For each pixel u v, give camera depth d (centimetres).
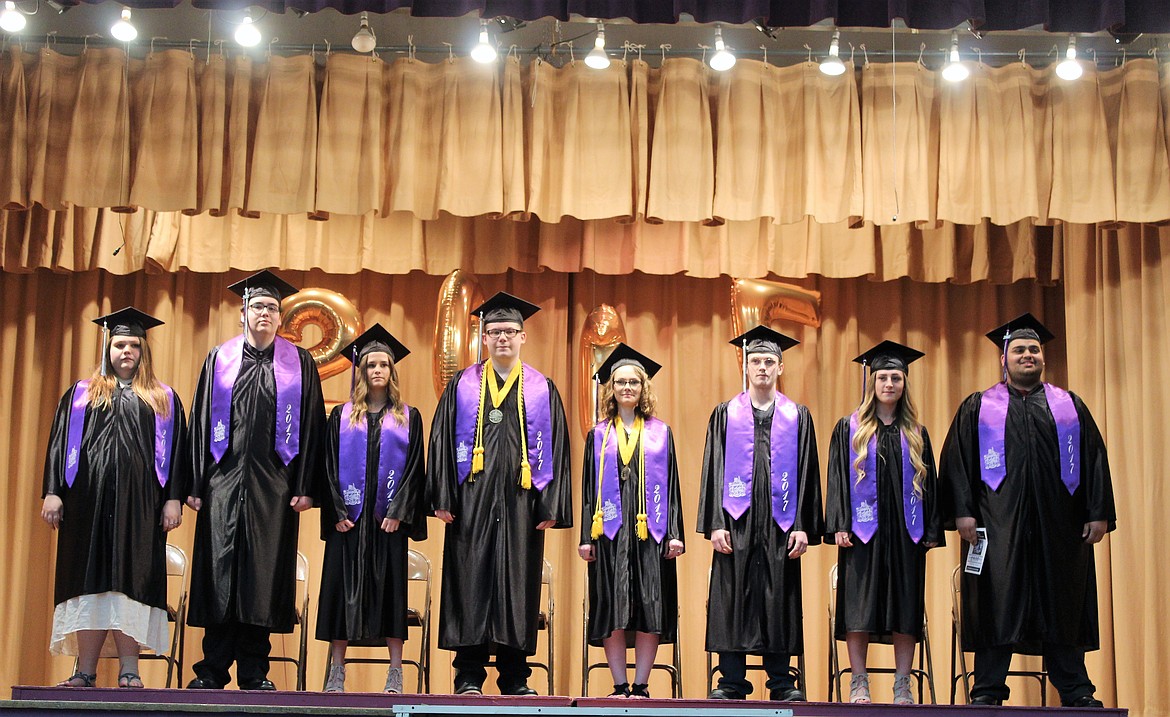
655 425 690
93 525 637
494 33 896
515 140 880
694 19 778
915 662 909
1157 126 859
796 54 907
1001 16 782
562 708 549
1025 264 945
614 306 962
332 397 938
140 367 670
